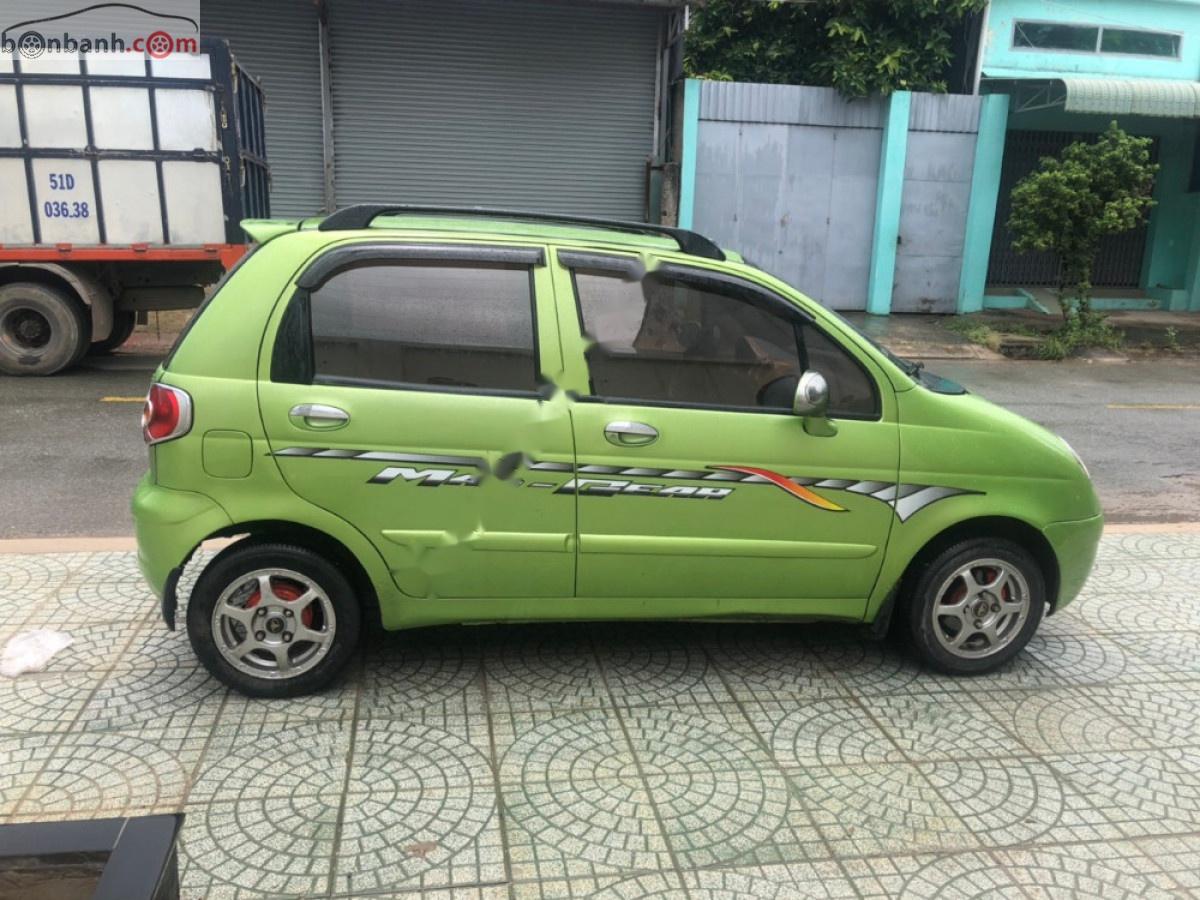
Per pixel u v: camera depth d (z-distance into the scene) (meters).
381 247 3.45
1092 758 3.36
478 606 3.61
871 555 3.73
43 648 3.89
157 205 9.81
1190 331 15.70
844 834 2.90
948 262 16.17
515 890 2.61
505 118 14.66
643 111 15.10
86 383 9.91
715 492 3.56
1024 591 3.90
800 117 15.20
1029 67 16.03
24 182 9.56
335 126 14.20
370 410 3.39
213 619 3.47
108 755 3.19
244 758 3.19
